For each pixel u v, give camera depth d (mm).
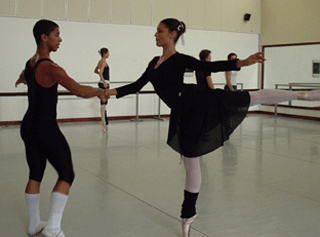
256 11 11398
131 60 9688
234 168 4707
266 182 4105
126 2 9445
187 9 10289
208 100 2426
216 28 10789
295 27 10383
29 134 2455
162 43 2539
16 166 4750
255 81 11633
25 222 2943
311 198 3580
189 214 2623
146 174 4406
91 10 9039
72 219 3004
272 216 3104
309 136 7195
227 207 3312
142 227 2863
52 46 2490
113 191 3750
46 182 4027
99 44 9234
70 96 9086
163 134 7402
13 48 8281
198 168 2625
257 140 6734
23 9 8289
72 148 5922
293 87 10586
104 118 7656
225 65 2350
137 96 9406
